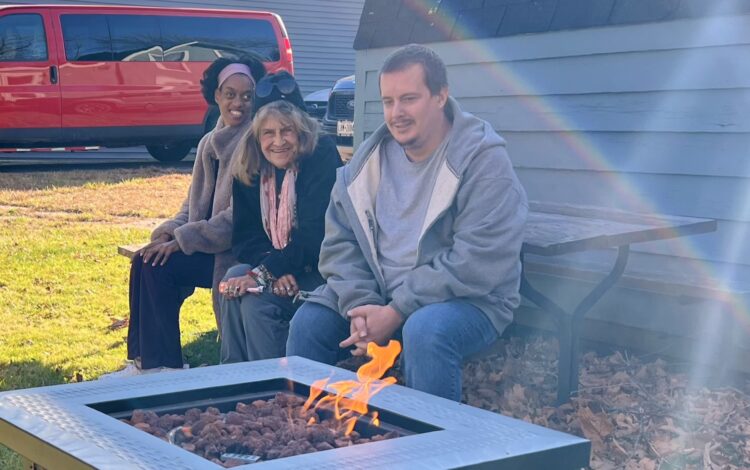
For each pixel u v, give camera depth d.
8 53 13.99
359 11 21.12
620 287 5.04
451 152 3.80
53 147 14.49
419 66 3.76
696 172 4.82
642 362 4.99
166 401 2.79
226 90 5.04
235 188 4.67
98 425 2.42
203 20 15.44
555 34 5.32
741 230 4.68
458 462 2.16
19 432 2.41
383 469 2.11
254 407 2.81
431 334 3.44
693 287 4.34
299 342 3.88
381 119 6.35
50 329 6.48
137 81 14.88
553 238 3.93
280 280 4.34
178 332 4.89
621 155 5.11
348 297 3.86
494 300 3.69
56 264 8.62
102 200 12.20
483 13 5.73
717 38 4.67
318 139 4.53
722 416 4.16
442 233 3.86
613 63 5.09
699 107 4.78
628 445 3.94
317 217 4.40
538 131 5.46
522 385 4.79
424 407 2.67
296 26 20.50
